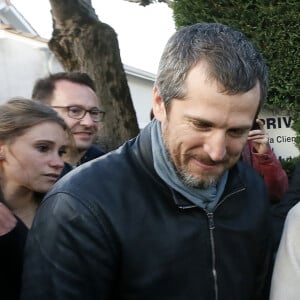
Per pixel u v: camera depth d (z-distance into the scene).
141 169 1.36
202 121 1.15
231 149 1.21
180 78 1.16
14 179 1.78
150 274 1.30
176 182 1.32
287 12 5.50
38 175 1.78
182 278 1.32
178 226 1.33
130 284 1.31
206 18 5.77
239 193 1.45
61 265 1.26
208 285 1.35
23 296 1.31
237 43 1.18
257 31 5.64
